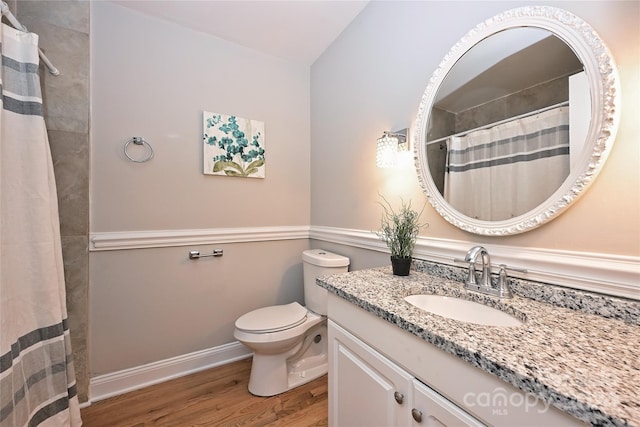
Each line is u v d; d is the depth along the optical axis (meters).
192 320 1.80
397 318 0.77
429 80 1.26
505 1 0.99
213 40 1.85
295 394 1.57
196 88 1.79
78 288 1.44
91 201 1.50
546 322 0.72
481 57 1.05
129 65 1.59
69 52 1.40
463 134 1.11
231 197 1.92
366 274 1.26
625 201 0.73
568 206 0.83
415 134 1.31
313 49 2.02
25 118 1.07
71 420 1.22
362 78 1.67
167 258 1.71
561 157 0.83
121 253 1.59
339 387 1.06
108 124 1.54
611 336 0.64
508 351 0.57
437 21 1.23
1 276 0.96
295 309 1.76
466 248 1.11
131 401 1.51
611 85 0.74
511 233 0.96
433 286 1.06
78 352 1.45
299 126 2.18
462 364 0.62
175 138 1.72
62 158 1.39
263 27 1.78
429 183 1.24
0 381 0.94
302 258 2.05
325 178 2.04
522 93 0.93
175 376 1.73
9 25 1.14
